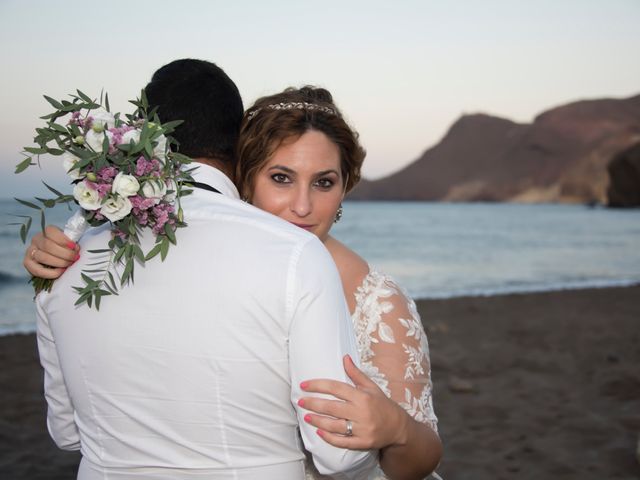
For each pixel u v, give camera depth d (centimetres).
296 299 130
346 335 135
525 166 16362
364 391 131
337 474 136
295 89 192
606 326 985
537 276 2127
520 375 682
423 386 174
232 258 133
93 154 129
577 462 447
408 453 144
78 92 138
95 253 144
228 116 155
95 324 141
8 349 851
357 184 193
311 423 131
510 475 430
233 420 135
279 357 133
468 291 1705
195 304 133
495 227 5478
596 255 2950
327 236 195
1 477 428
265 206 179
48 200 133
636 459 446
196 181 148
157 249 133
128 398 140
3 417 553
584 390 620
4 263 2362
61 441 168
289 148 175
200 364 133
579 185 13500
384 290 181
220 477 137
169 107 151
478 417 546
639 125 14088
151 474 142
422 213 8531
